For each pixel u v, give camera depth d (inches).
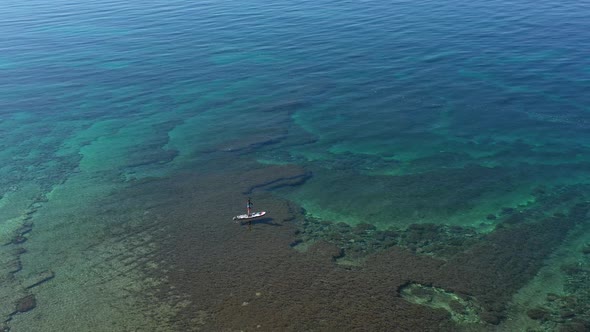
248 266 1815.9
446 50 4222.4
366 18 5349.4
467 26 4815.5
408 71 3841.0
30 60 4586.6
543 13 5073.8
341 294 1653.5
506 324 1523.1
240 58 4384.8
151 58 4500.5
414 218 2123.5
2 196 2445.9
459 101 3287.4
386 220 2114.9
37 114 3472.0
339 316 1555.1
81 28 5605.3
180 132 3083.2
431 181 2415.1
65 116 3420.3
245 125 3125.0
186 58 4458.7
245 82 3850.9
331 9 5841.5
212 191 2388.0
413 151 2716.5
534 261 1814.7
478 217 2114.9
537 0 5629.9
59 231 2119.8
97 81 4030.5
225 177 2519.7
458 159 2613.2
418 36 4623.5
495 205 2197.3
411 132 2928.2
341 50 4404.5
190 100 3580.2
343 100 3415.4
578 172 2425.0
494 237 1969.7
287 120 3166.8
